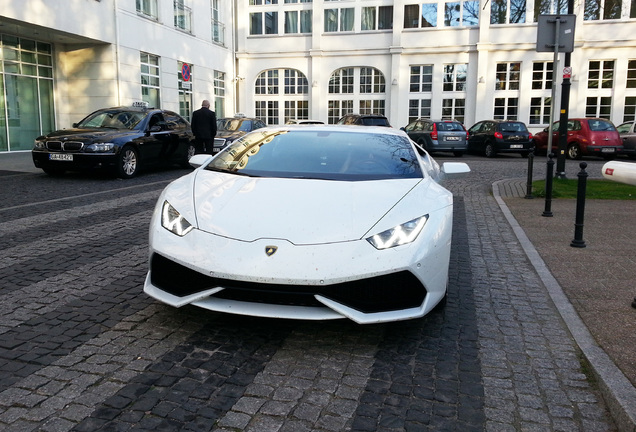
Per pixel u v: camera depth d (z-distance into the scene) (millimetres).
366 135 4781
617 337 3365
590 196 9430
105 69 18734
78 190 9516
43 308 3744
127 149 11133
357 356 3123
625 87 27188
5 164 13492
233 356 3074
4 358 2975
